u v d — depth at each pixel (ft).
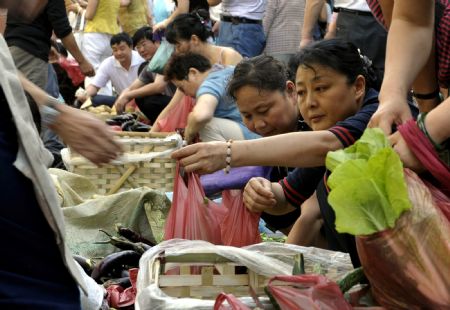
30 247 7.95
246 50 28.53
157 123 24.85
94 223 16.84
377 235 7.94
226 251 10.45
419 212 7.97
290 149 10.96
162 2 41.19
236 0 28.40
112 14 40.60
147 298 8.98
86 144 8.68
